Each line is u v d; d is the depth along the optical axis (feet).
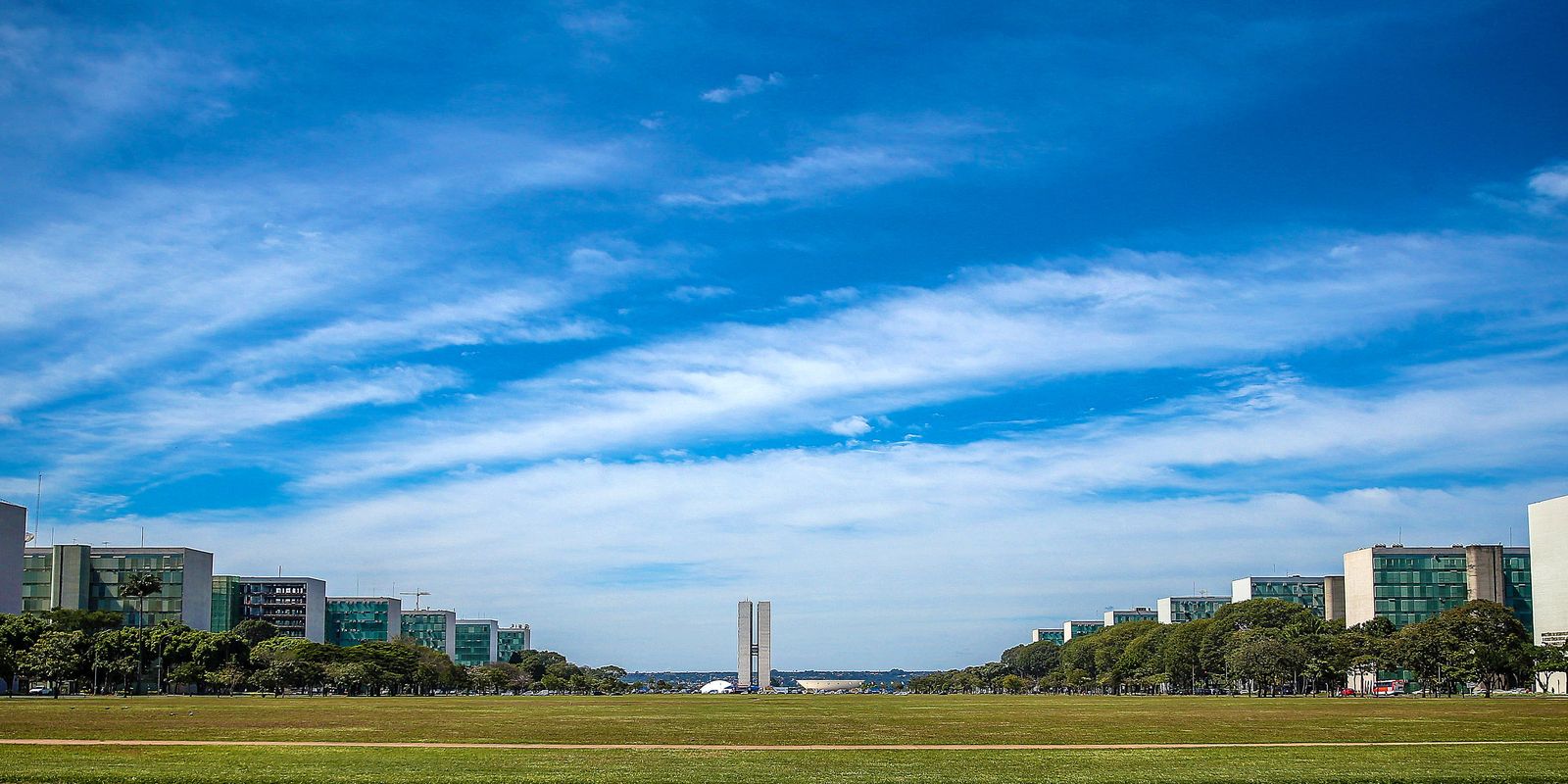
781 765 201.26
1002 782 177.37
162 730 276.41
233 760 201.87
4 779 173.17
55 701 518.78
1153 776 183.21
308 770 187.52
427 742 247.70
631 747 238.27
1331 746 233.76
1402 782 173.68
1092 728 302.25
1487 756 210.79
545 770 190.49
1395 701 553.64
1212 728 294.05
